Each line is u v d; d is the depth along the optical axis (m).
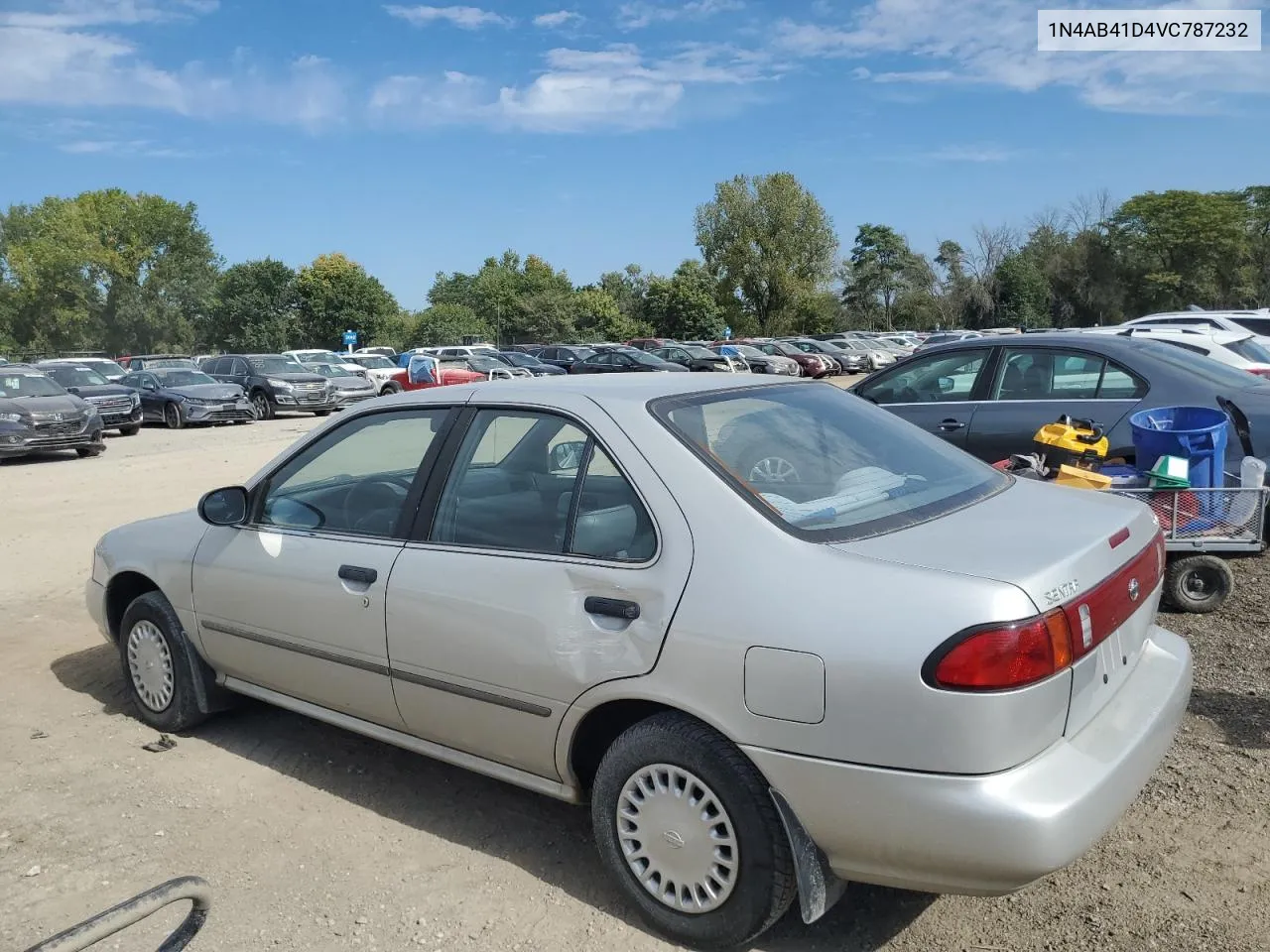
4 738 4.51
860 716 2.45
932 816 2.40
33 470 15.20
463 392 3.61
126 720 4.71
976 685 2.35
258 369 26.59
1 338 77.00
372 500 3.72
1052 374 6.78
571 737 3.02
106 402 21.00
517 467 3.29
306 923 3.03
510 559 3.16
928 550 2.65
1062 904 2.98
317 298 79.75
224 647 4.17
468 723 3.30
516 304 82.62
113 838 3.58
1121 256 68.50
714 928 2.77
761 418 3.32
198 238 84.50
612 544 2.98
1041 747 2.45
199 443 19.16
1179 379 6.29
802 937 2.90
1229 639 5.14
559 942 2.90
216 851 3.48
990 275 72.44
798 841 2.62
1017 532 2.81
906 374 7.55
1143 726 2.74
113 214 80.81
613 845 2.97
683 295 74.19
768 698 2.58
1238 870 3.09
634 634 2.83
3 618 6.52
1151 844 3.27
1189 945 2.75
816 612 2.54
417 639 3.35
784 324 73.62
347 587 3.58
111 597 4.82
